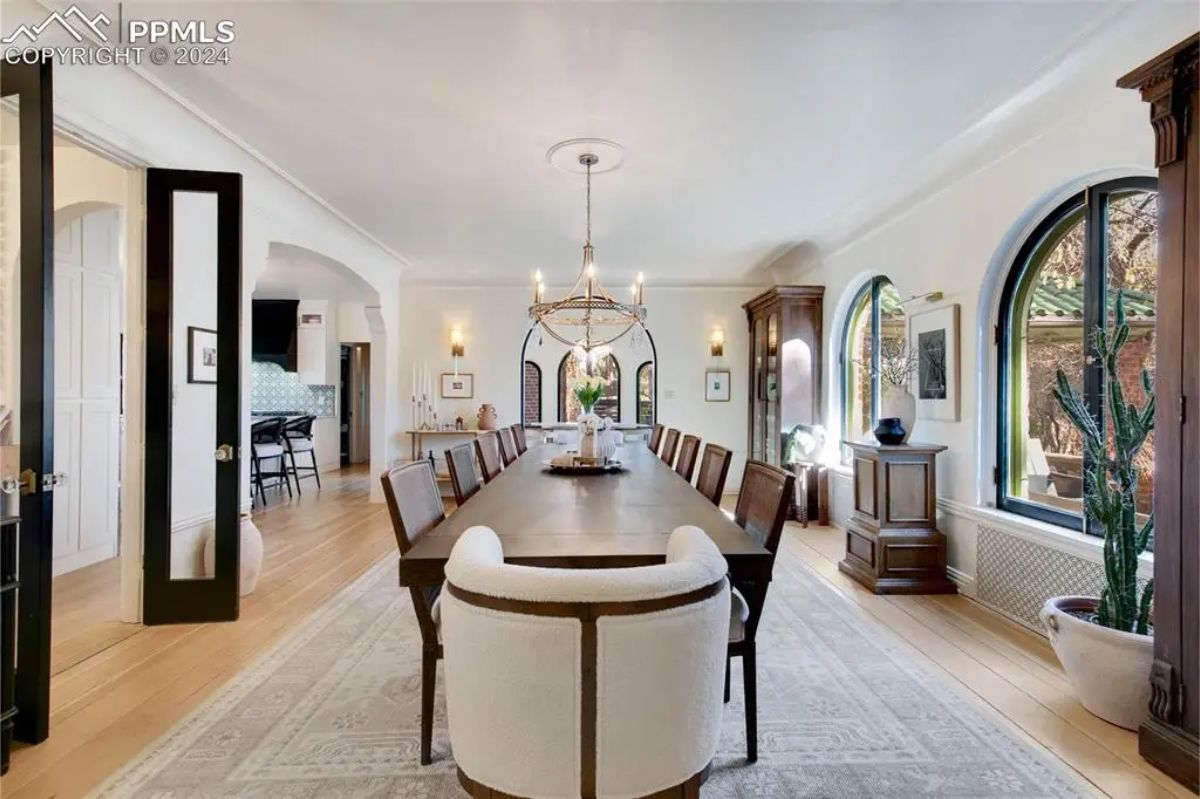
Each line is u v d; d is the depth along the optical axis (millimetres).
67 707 2186
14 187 2102
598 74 2539
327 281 7461
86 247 3971
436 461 7094
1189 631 1779
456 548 1418
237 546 3035
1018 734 2029
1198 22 2094
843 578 3854
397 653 2670
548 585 1199
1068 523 2895
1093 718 2129
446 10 2104
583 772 1218
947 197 3715
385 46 2332
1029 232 3168
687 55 2389
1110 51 2328
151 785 1742
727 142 3211
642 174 3695
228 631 2906
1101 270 2744
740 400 7242
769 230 4969
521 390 7273
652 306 7254
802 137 3137
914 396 4055
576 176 3740
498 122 2986
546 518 2041
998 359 3371
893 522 3615
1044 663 2594
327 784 1756
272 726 2064
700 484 3076
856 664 2578
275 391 9062
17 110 2045
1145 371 2186
